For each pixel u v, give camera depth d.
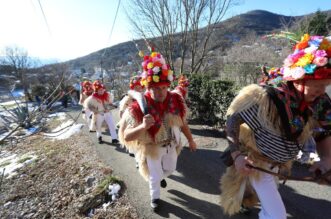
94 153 6.52
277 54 14.27
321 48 1.96
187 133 3.90
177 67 12.84
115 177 4.69
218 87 6.98
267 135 2.30
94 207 4.18
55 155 6.87
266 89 2.21
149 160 3.60
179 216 3.56
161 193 4.13
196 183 4.36
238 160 2.35
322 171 2.38
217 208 3.64
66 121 11.72
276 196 2.44
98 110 7.20
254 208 3.46
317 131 2.28
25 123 2.31
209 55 12.90
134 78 5.54
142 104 3.38
